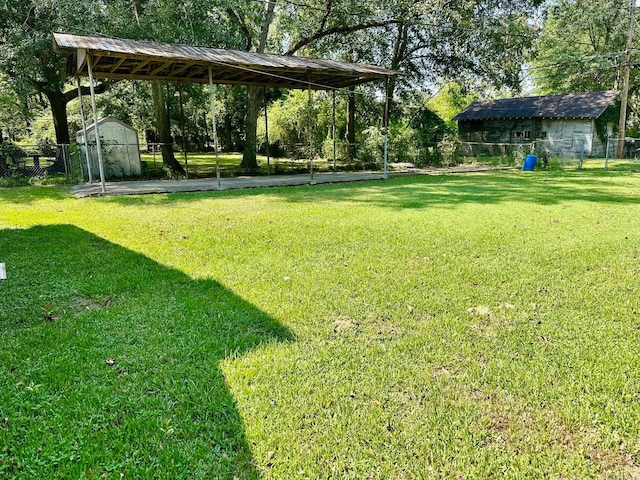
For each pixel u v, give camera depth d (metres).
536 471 1.74
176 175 13.75
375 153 17.70
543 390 2.28
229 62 10.04
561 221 6.49
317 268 4.29
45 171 12.67
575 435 1.96
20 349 2.68
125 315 3.19
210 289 3.72
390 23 17.62
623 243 5.21
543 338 2.86
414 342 2.81
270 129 23.12
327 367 2.50
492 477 1.72
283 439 1.91
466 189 10.36
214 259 4.60
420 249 4.97
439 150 18.88
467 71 19.89
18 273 4.11
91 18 12.23
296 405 2.14
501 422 2.04
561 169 15.87
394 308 3.35
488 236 5.56
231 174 14.73
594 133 21.42
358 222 6.43
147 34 12.64
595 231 5.84
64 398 2.19
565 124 22.12
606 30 25.92
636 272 4.17
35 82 14.35
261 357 2.61
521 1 18.45
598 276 4.07
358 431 1.97
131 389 2.27
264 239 5.42
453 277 4.04
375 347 2.74
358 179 12.80
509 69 19.39
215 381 2.35
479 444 1.90
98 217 6.86
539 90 31.44
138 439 1.90
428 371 2.47
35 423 2.00
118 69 11.99
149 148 27.22
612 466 1.78
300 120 22.56
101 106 22.72
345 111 22.47
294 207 7.80
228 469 1.74
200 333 2.91
